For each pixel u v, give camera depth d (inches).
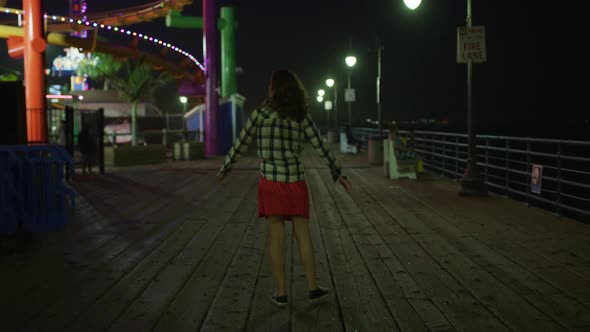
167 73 1185.4
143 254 231.3
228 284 184.7
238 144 156.0
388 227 288.4
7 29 706.8
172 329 142.9
